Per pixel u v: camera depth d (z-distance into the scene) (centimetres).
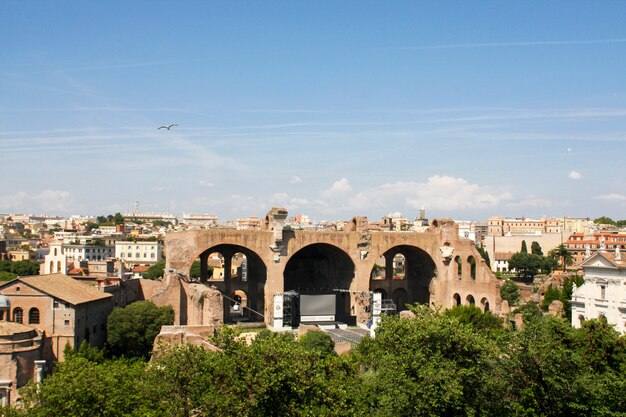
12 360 7869
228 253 13938
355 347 9756
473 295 12912
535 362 5438
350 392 5259
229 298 13500
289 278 15325
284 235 12988
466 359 5366
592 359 5784
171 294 11762
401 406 5131
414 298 14925
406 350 5406
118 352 10025
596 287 9719
